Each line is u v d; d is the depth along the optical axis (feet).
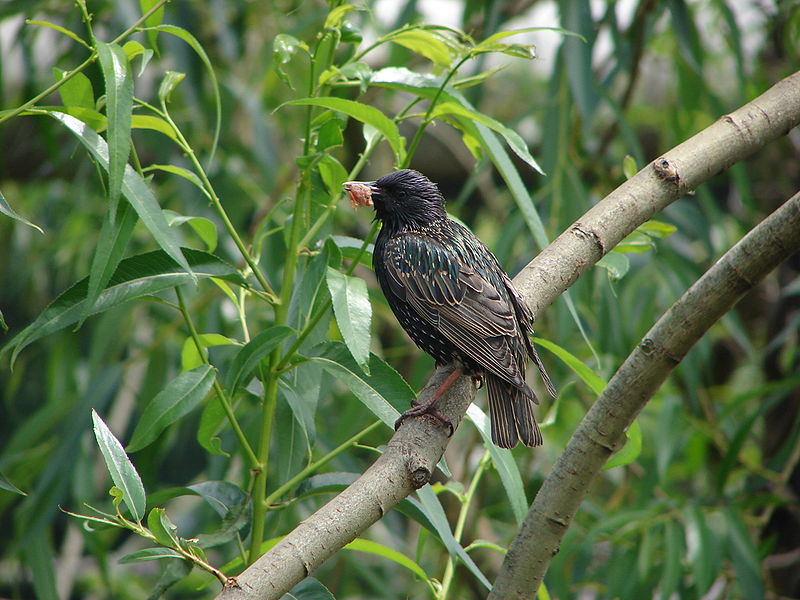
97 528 15.38
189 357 21.06
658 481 33.99
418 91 18.57
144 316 41.11
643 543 31.30
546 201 33.65
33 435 35.99
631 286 35.73
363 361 15.62
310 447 19.39
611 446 16.28
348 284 16.17
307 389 20.39
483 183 48.75
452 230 24.08
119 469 14.40
